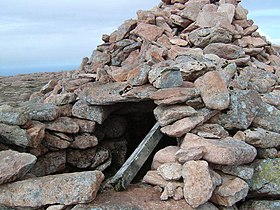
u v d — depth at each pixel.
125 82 3.50
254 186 3.00
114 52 4.40
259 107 3.35
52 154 3.34
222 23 4.41
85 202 2.49
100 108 3.47
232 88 3.53
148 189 2.82
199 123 3.04
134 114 4.04
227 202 2.67
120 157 3.87
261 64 4.46
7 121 3.00
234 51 4.18
